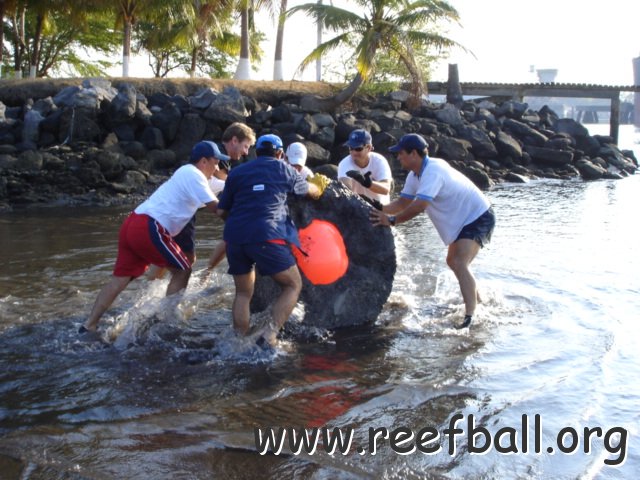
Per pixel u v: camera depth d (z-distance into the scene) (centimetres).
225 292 717
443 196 621
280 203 560
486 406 446
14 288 727
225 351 552
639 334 588
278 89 2547
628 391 467
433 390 472
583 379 487
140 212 592
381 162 742
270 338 555
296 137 2028
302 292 615
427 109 2528
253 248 542
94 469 366
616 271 822
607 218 1290
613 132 3161
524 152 2472
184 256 610
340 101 2417
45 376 498
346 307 624
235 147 627
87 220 1266
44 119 1909
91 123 1889
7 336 579
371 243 636
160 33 3200
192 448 390
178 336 591
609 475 363
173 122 1983
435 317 648
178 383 490
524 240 1031
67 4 2889
